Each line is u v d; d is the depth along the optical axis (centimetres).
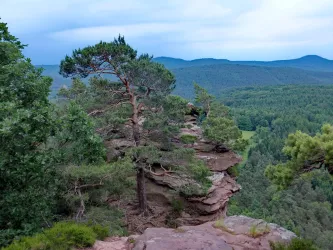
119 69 1670
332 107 16275
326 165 1062
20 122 773
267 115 14338
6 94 901
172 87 1822
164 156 1666
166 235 751
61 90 2027
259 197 6531
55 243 708
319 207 6681
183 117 1888
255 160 8838
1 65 988
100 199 1324
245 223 866
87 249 717
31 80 959
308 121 13188
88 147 1092
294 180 1139
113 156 1884
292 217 6094
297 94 19862
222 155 2244
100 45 1552
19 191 916
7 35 1094
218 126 2298
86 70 1652
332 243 5344
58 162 1006
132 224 1638
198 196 1872
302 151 1048
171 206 1914
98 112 1783
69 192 1138
